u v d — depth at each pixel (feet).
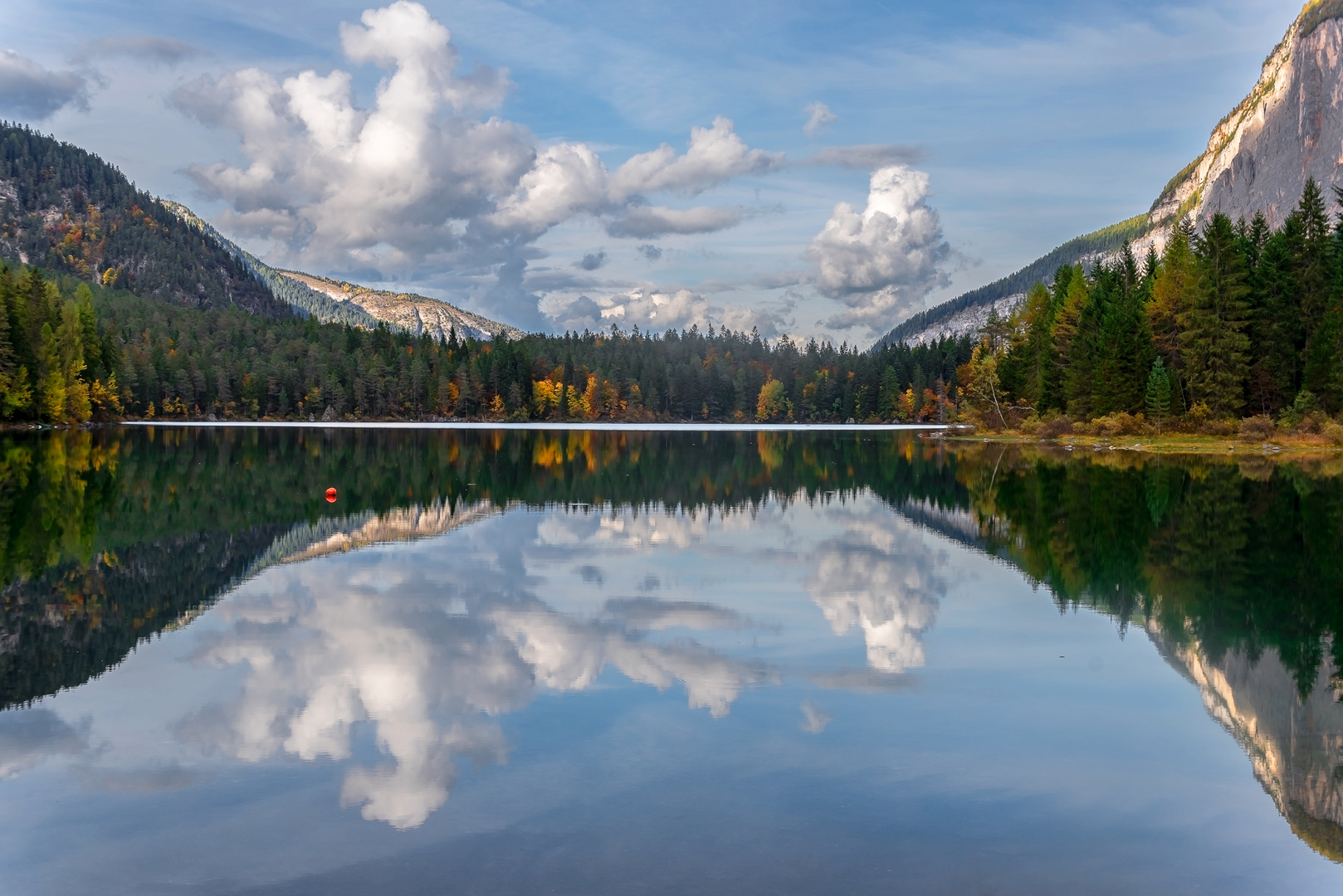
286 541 104.27
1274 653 59.21
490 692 50.37
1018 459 244.83
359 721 45.91
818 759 41.32
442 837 34.01
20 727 45.06
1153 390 285.02
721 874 31.42
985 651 59.16
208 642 60.39
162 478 182.50
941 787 38.55
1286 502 135.85
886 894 30.32
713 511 133.90
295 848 33.22
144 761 40.96
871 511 134.10
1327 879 31.55
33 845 33.55
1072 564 90.07
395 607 70.74
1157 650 59.88
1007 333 442.09
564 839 33.88
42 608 70.49
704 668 55.01
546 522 121.08
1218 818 36.17
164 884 30.96
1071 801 37.42
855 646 60.13
